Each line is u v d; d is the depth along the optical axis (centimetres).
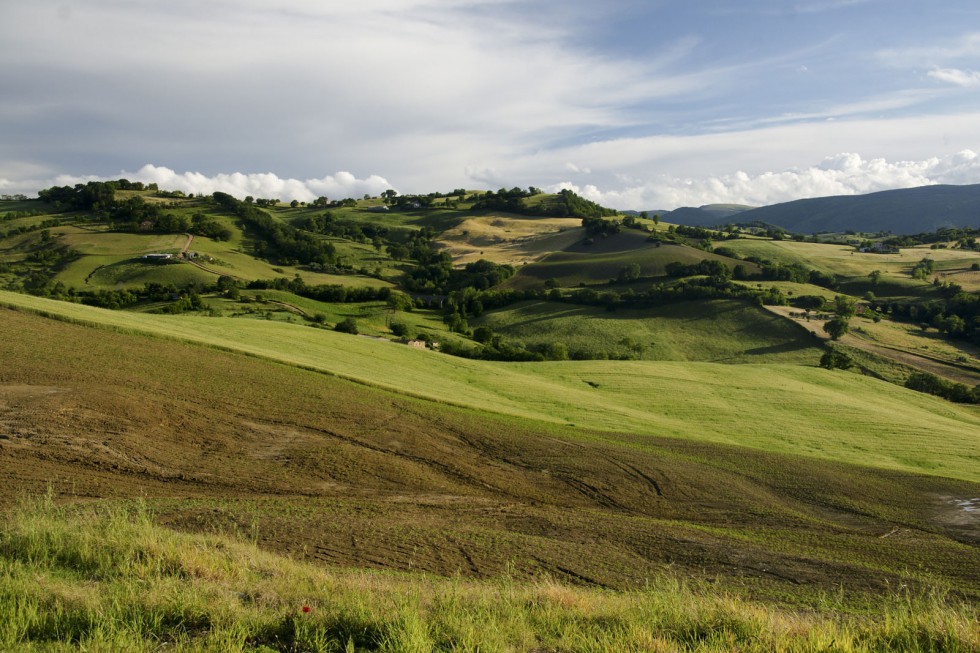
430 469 2756
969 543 2469
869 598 1602
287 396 3444
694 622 942
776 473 3353
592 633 888
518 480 2797
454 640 815
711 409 5369
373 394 3878
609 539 1995
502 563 1598
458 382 5106
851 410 5681
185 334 4416
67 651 694
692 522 2470
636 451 3497
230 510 1750
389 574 1364
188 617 818
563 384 5909
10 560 1000
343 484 2398
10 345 3288
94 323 4016
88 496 1834
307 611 832
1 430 2234
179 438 2556
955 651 834
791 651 843
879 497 3075
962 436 5000
